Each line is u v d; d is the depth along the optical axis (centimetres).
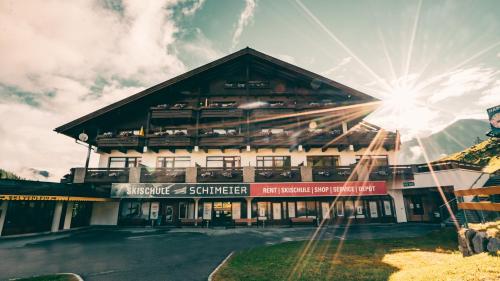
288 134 2372
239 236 1694
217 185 2128
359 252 1155
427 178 2238
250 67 2741
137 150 2456
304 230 1934
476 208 859
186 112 2416
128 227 2206
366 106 2509
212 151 2447
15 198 1670
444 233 1473
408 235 1595
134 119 2533
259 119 2447
